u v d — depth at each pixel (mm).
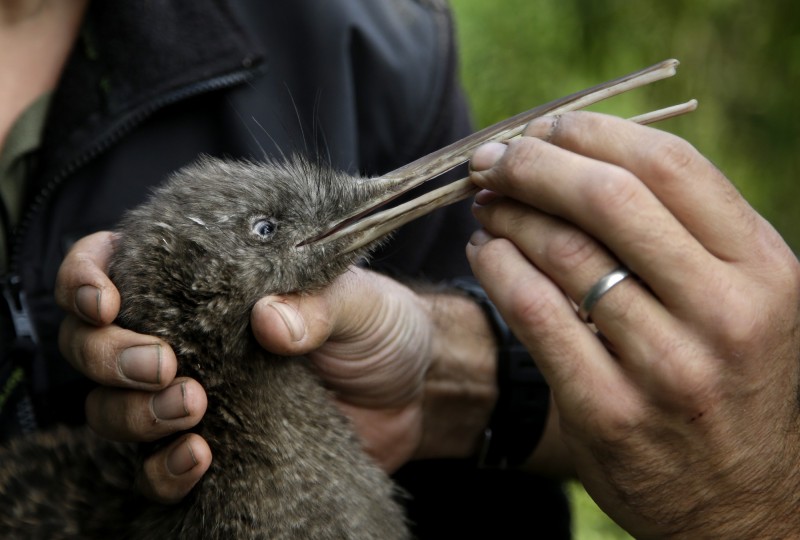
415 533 3982
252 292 3018
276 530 2949
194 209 3053
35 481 3230
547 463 3764
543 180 2363
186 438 2809
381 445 3621
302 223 3102
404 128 4043
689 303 2326
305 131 3822
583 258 2385
